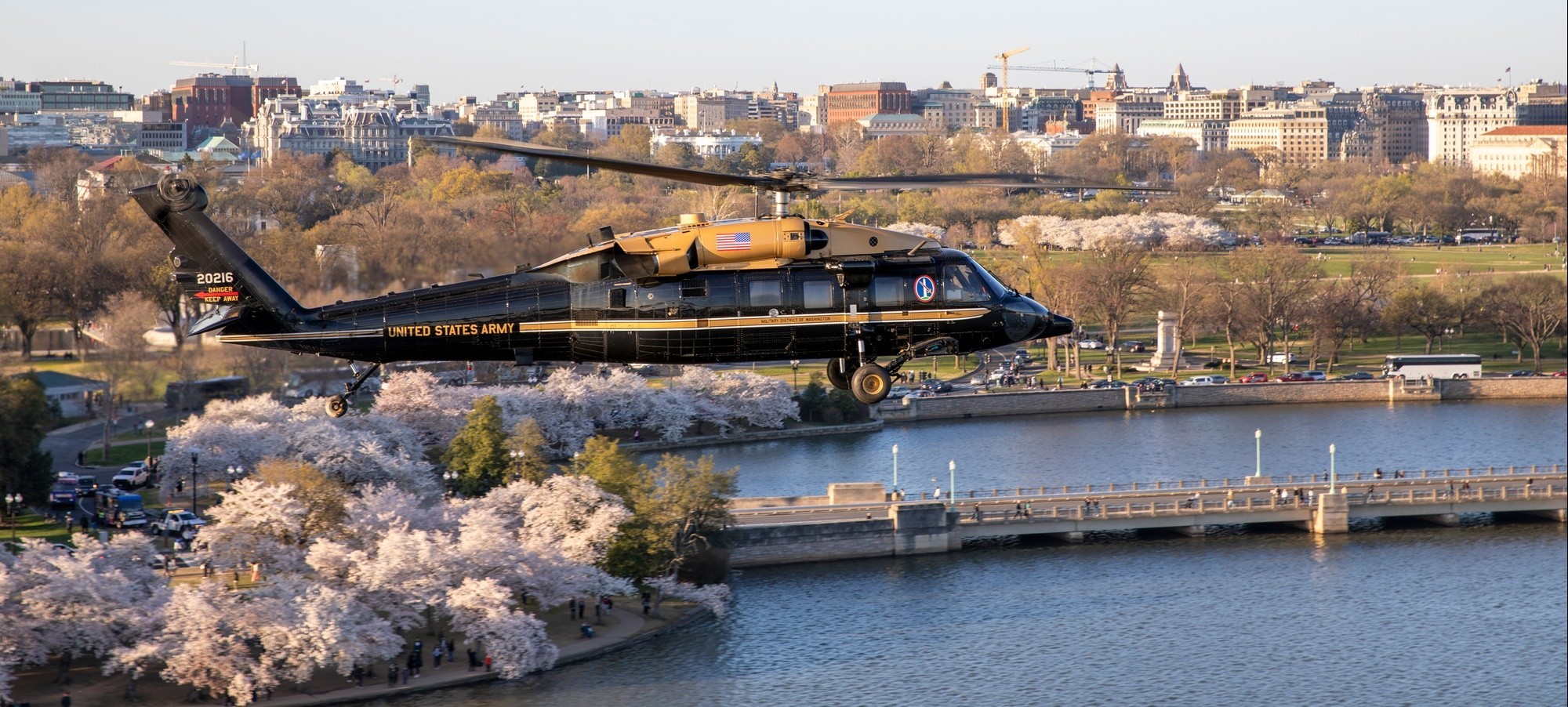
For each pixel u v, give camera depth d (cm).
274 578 15725
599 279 7862
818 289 7819
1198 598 19688
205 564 17188
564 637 17012
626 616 17925
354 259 16312
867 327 7850
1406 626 18638
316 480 17725
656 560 18238
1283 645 17850
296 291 16262
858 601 19362
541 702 15488
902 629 18238
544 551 16900
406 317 8094
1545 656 17438
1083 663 17162
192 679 14388
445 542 16625
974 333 7956
